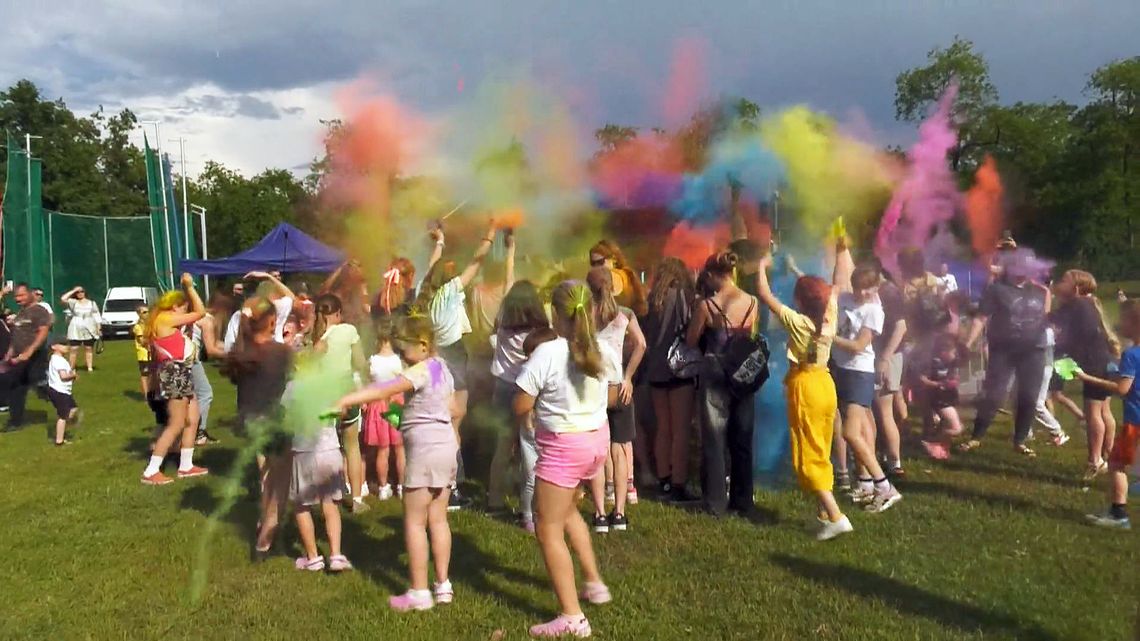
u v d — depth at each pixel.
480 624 3.76
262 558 4.70
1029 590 3.88
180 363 6.53
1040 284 6.72
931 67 17.83
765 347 5.19
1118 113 28.53
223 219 28.80
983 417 6.71
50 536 5.15
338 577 4.41
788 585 4.04
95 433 9.00
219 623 3.87
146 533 5.18
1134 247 25.70
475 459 6.63
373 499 5.90
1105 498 5.34
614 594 3.99
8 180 19.03
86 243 26.47
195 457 7.39
